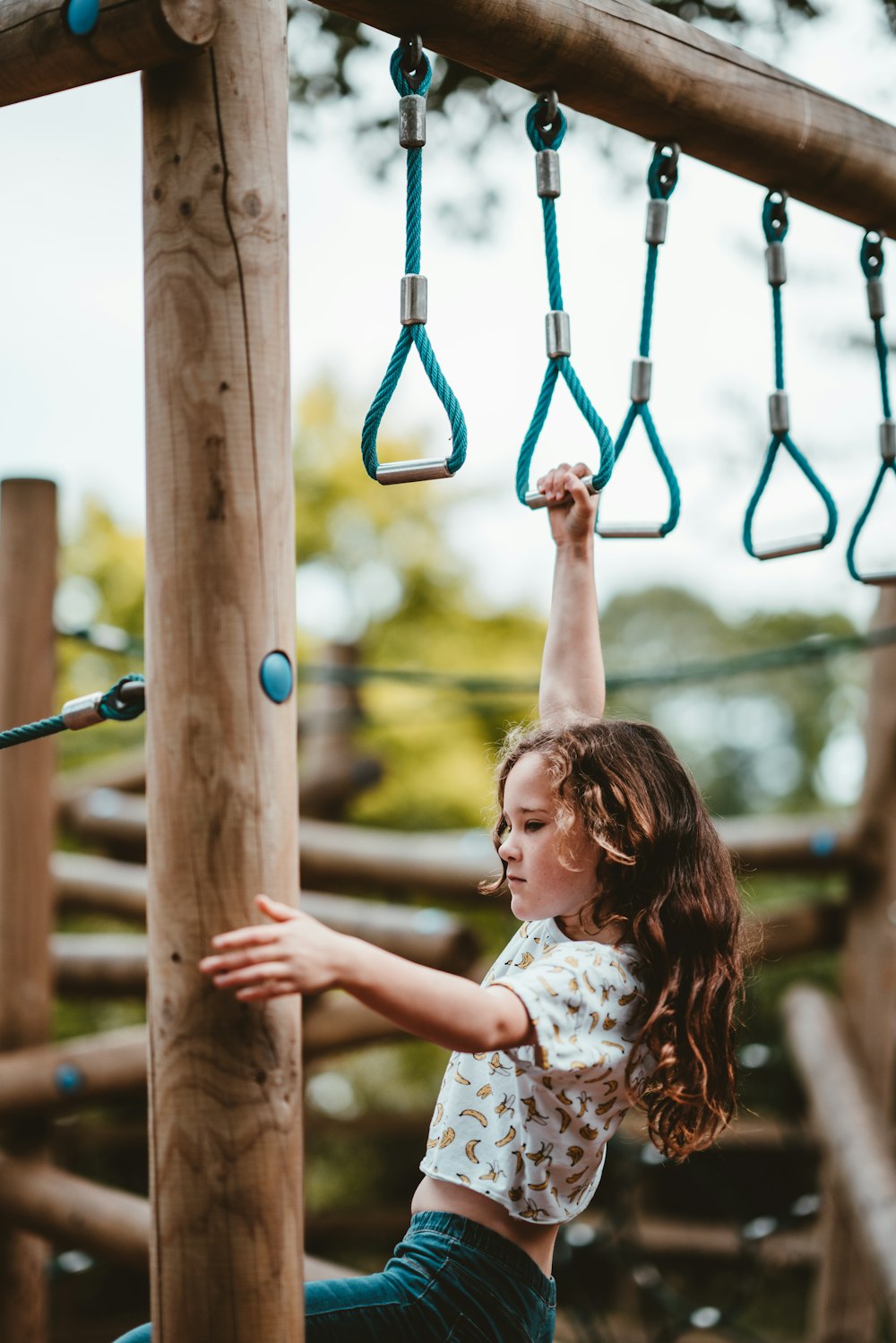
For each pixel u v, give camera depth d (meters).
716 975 1.94
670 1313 5.73
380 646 10.86
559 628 2.26
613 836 1.92
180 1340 1.61
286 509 1.71
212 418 1.67
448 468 1.76
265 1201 1.62
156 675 1.68
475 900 5.49
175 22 1.65
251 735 1.66
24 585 4.71
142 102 1.75
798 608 12.20
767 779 11.98
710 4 3.65
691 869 1.96
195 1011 1.62
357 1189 9.23
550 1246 1.90
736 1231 7.09
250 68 1.71
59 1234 4.52
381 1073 9.57
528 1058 1.69
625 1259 5.88
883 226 2.52
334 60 3.87
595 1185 1.91
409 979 1.54
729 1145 7.17
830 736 11.86
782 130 2.29
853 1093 5.09
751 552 2.39
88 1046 4.69
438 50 1.94
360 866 5.46
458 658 10.75
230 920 1.63
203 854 1.64
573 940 1.96
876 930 5.36
